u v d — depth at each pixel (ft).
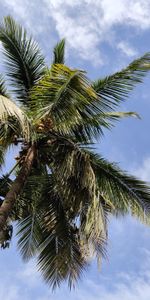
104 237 38.27
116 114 40.88
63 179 41.68
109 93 41.34
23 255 46.39
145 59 40.75
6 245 44.29
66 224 44.93
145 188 42.63
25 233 46.98
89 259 41.16
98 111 40.83
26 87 44.47
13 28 43.98
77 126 41.88
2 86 42.98
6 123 38.24
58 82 37.01
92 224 38.55
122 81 41.39
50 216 45.09
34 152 40.65
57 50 46.73
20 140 41.39
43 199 45.57
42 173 44.06
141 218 42.11
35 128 38.96
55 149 41.52
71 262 44.01
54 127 40.24
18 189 38.17
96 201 39.24
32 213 46.52
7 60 44.57
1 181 45.68
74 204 41.88
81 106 39.65
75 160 40.65
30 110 40.14
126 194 42.78
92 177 39.60
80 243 40.70
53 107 38.58
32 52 44.68
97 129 42.11
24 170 39.29
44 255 45.21
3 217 36.11
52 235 45.75
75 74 35.47
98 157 43.06
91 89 35.99
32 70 44.80
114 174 43.09
